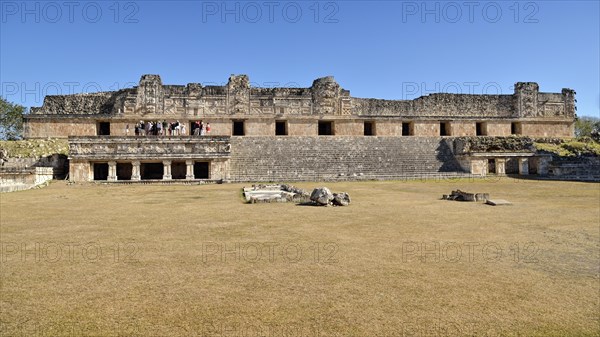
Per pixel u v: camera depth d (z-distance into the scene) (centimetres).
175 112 3822
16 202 1664
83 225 1101
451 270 679
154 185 2623
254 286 600
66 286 601
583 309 522
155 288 592
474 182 2717
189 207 1473
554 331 461
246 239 909
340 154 3378
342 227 1052
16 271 673
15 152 3030
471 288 594
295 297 557
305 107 3991
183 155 2977
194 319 488
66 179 2914
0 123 4612
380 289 588
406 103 4172
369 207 1452
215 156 3014
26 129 3641
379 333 454
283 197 1619
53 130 3669
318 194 1510
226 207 1465
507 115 4316
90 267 696
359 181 2825
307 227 1053
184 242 881
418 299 552
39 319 488
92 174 2925
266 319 488
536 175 3291
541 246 845
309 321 483
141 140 2947
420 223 1113
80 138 2886
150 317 494
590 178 2983
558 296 565
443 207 1452
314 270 677
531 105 4325
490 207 1451
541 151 3462
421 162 3400
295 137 3553
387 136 3706
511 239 909
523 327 471
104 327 467
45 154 3072
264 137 3512
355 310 515
